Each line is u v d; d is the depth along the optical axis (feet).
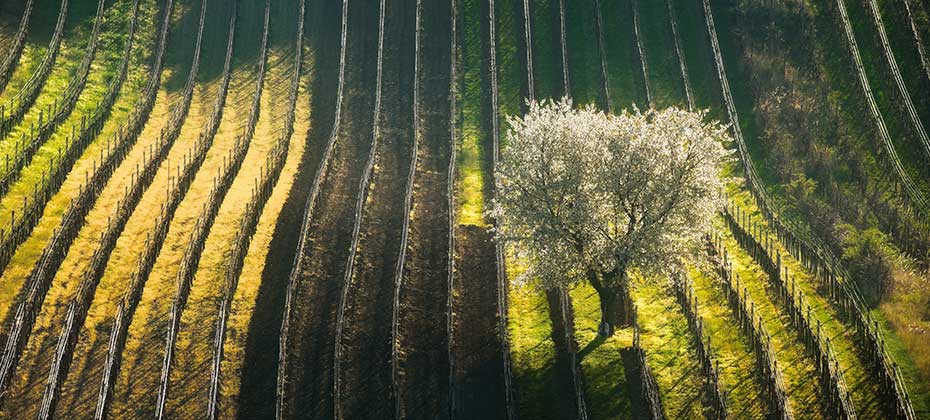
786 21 301.02
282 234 211.61
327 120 273.75
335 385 160.97
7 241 188.44
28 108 263.49
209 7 336.29
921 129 244.83
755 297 187.73
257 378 164.86
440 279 199.41
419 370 169.17
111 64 301.43
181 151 253.44
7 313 173.58
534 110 179.73
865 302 183.32
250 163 248.11
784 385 157.99
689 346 173.58
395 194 234.99
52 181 219.20
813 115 263.08
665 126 170.19
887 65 269.85
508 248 183.73
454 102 283.18
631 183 166.40
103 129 262.88
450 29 320.09
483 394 163.12
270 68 304.09
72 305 173.78
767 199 231.91
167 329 175.94
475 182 243.81
